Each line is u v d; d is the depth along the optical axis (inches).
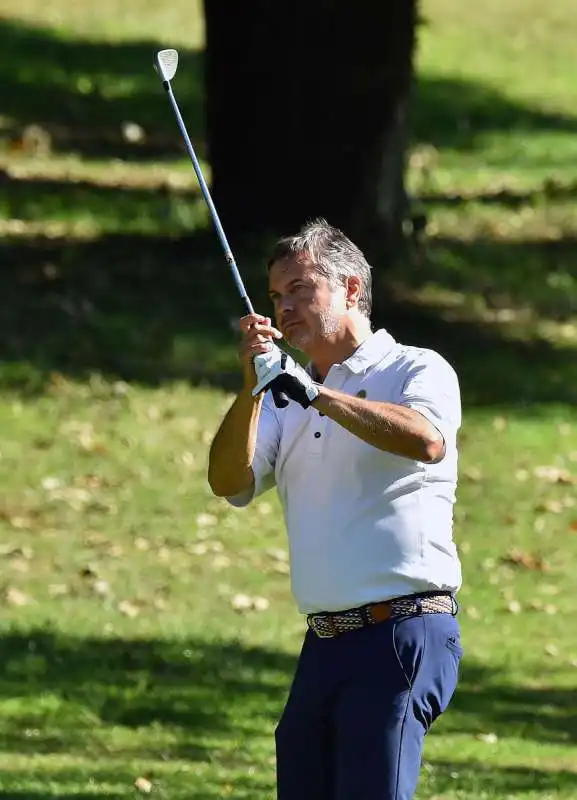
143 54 3356.3
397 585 635.5
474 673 1264.8
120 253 2267.5
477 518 1633.9
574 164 3053.6
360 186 2228.1
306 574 650.2
